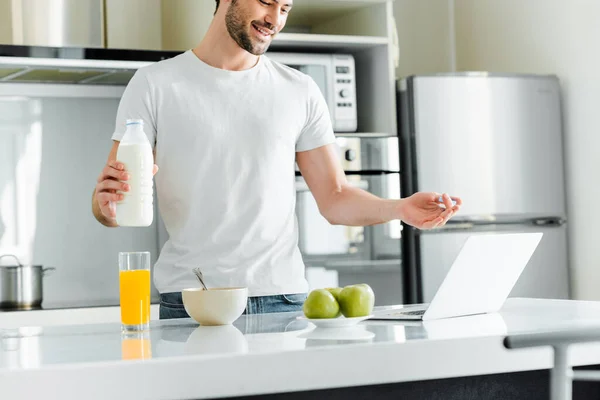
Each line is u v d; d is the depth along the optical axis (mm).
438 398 1568
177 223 2250
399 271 3701
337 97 3730
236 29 2234
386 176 3691
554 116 3879
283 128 2307
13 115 3734
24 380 1176
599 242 3773
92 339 1589
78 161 3834
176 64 2297
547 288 3842
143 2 3686
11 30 3484
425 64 4508
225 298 1752
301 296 2273
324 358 1324
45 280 3775
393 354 1370
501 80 3801
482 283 1797
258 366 1283
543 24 4016
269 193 2260
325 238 3605
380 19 3826
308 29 4258
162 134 2244
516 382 1644
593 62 3758
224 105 2268
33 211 3773
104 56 3307
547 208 3850
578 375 1217
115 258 3867
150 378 1227
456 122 3744
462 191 3738
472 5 4461
